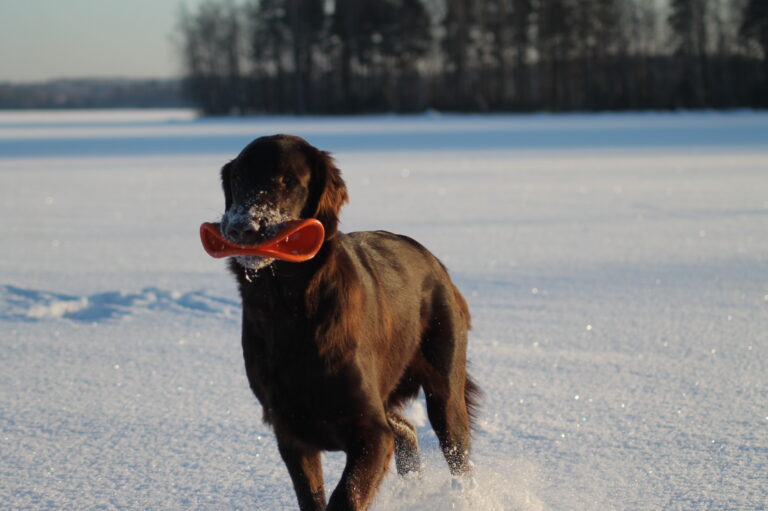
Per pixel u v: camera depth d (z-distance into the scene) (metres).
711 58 79.62
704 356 6.11
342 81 83.56
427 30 79.31
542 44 78.81
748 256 9.84
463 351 4.54
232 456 4.51
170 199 16.77
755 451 4.35
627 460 4.33
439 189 17.53
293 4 83.06
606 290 8.34
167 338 6.92
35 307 7.79
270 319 3.56
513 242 11.08
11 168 24.69
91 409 5.23
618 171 20.52
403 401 4.38
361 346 3.63
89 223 13.57
